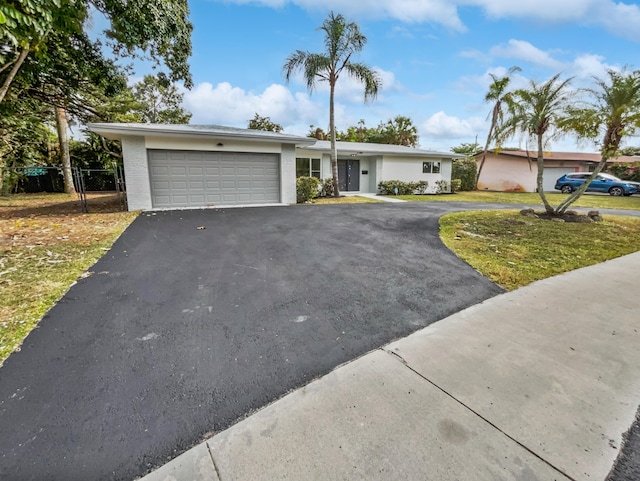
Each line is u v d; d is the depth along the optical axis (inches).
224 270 177.3
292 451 64.3
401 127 1371.8
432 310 132.3
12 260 185.8
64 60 386.9
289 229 284.2
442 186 765.9
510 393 80.7
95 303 133.1
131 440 68.0
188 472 60.4
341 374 89.9
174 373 90.1
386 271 178.9
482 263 195.2
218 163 423.2
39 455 64.0
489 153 949.2
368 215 363.3
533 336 109.7
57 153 758.5
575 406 76.2
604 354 98.4
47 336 107.3
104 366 92.4
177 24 365.7
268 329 115.3
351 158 700.0
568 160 920.3
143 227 286.0
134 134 370.6
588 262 202.4
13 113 432.1
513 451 63.9
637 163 822.5
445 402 77.6
